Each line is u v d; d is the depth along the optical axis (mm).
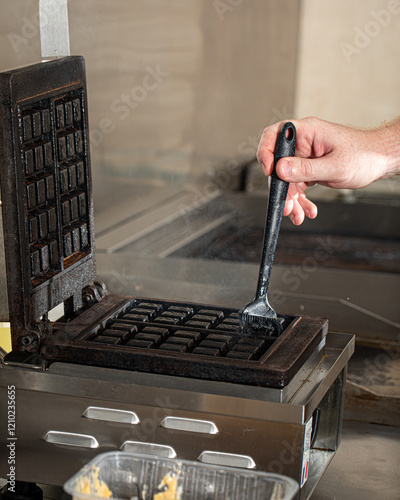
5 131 1331
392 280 3139
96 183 2951
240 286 3070
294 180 1472
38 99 1405
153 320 1573
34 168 1420
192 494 1089
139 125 3285
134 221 3285
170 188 3721
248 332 1488
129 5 3041
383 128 1742
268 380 1271
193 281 3135
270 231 1452
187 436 1290
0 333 1607
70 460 1361
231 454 1274
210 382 1291
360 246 3693
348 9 4512
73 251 1617
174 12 3490
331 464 1726
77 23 2629
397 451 1809
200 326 1521
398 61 4539
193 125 3887
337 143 1640
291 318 1578
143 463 1104
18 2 1970
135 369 1349
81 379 1336
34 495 1450
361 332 2666
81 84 1597
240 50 4199
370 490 1598
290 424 1231
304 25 4613
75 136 1599
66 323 1521
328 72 4672
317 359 1497
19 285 1393
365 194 3975
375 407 2045
